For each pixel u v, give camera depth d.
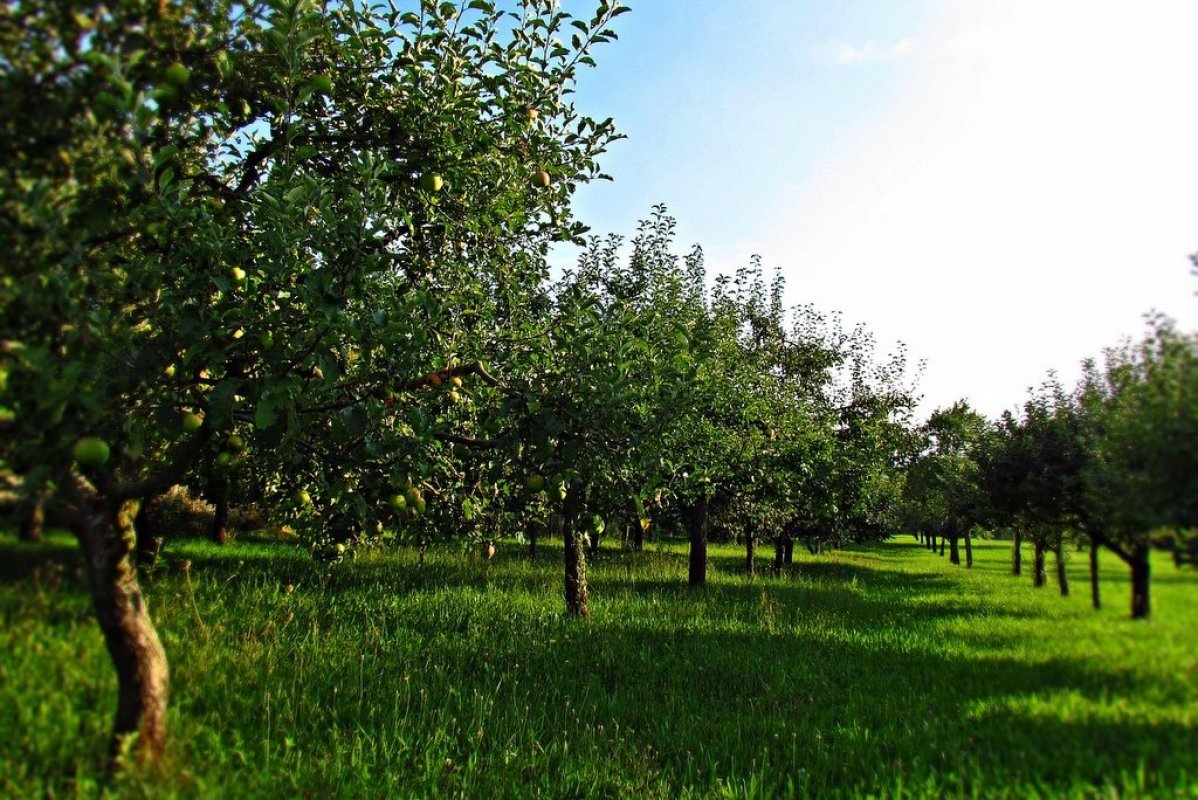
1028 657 4.53
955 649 5.95
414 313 4.84
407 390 4.57
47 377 2.76
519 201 5.97
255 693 4.80
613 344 4.81
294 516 8.52
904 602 10.49
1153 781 3.20
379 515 6.99
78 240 3.04
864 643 8.02
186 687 4.55
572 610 10.05
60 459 3.11
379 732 4.74
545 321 6.25
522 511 9.15
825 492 17.58
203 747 3.88
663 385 5.25
